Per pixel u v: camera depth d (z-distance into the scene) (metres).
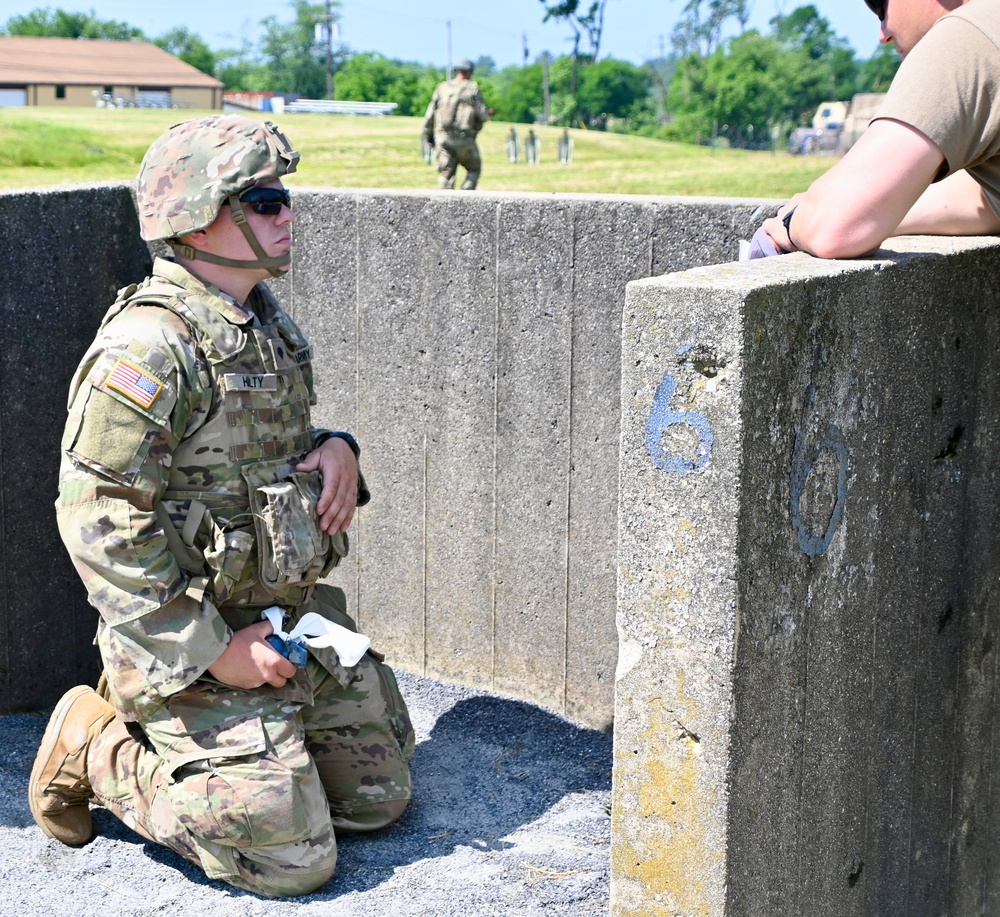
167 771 2.76
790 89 81.50
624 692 2.05
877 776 2.54
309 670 2.95
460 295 3.74
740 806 2.01
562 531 3.70
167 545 2.69
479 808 3.22
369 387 3.97
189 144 2.73
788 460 2.01
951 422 2.64
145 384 2.61
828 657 2.25
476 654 3.95
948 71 2.38
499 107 94.81
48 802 2.92
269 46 130.75
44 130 30.92
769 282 1.90
